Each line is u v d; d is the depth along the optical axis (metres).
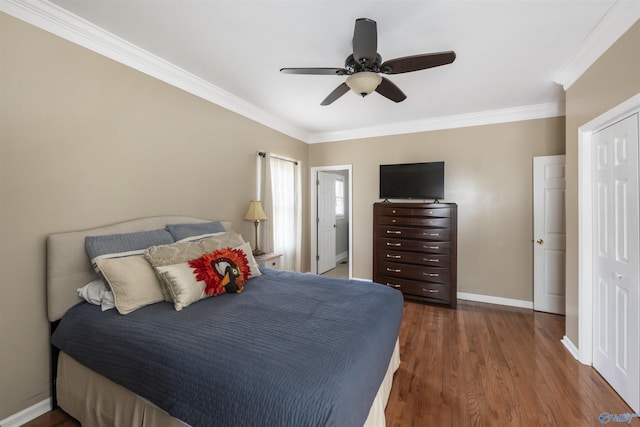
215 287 1.95
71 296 1.82
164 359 1.27
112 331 1.51
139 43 2.17
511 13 1.79
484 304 3.70
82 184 1.96
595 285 2.19
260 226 3.74
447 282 3.52
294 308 1.75
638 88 1.62
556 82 2.70
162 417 1.30
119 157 2.18
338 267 5.88
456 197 3.92
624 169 1.82
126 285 1.72
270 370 1.11
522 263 3.60
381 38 2.06
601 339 2.11
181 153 2.69
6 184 1.62
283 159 4.16
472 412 1.75
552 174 3.41
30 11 1.69
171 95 2.58
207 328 1.46
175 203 2.63
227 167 3.23
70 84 1.89
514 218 3.63
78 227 1.94
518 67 2.48
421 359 2.36
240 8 1.77
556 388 1.97
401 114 3.81
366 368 1.23
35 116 1.73
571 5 1.71
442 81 2.78
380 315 1.71
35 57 1.73
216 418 1.09
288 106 3.53
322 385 1.04
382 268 3.87
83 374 1.63
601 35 1.93
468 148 3.86
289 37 2.08
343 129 4.59
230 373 1.13
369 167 4.52
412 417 1.71
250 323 1.52
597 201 2.15
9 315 1.64
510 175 3.64
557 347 2.55
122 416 1.45
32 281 1.73
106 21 1.90
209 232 2.64
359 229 4.62
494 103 3.39
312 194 4.98
